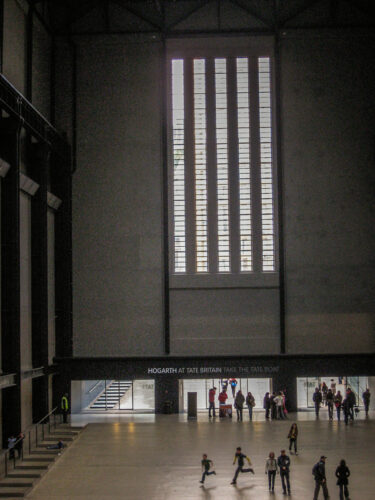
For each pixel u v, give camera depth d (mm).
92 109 36500
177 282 35969
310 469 22688
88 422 31828
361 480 21328
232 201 36375
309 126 36281
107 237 36094
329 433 28500
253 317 35812
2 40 26391
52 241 34781
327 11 36312
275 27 36062
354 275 35844
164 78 36375
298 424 30750
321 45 36375
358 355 34969
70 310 35594
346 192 36094
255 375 34875
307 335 35688
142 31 36438
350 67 36312
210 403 32594
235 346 35688
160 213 36188
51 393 34406
